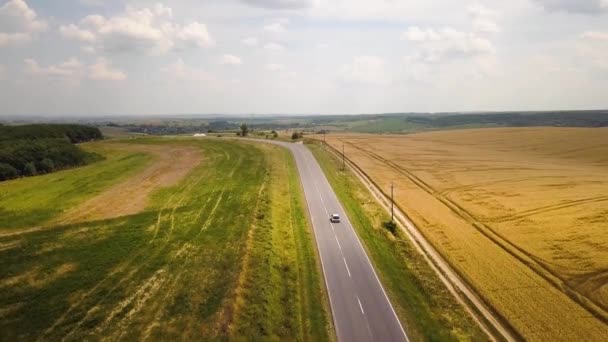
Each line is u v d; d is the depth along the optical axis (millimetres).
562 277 44656
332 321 35688
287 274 44000
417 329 34688
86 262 43844
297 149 133250
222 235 51625
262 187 76125
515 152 135875
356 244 52531
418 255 50625
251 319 34250
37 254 45781
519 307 38812
